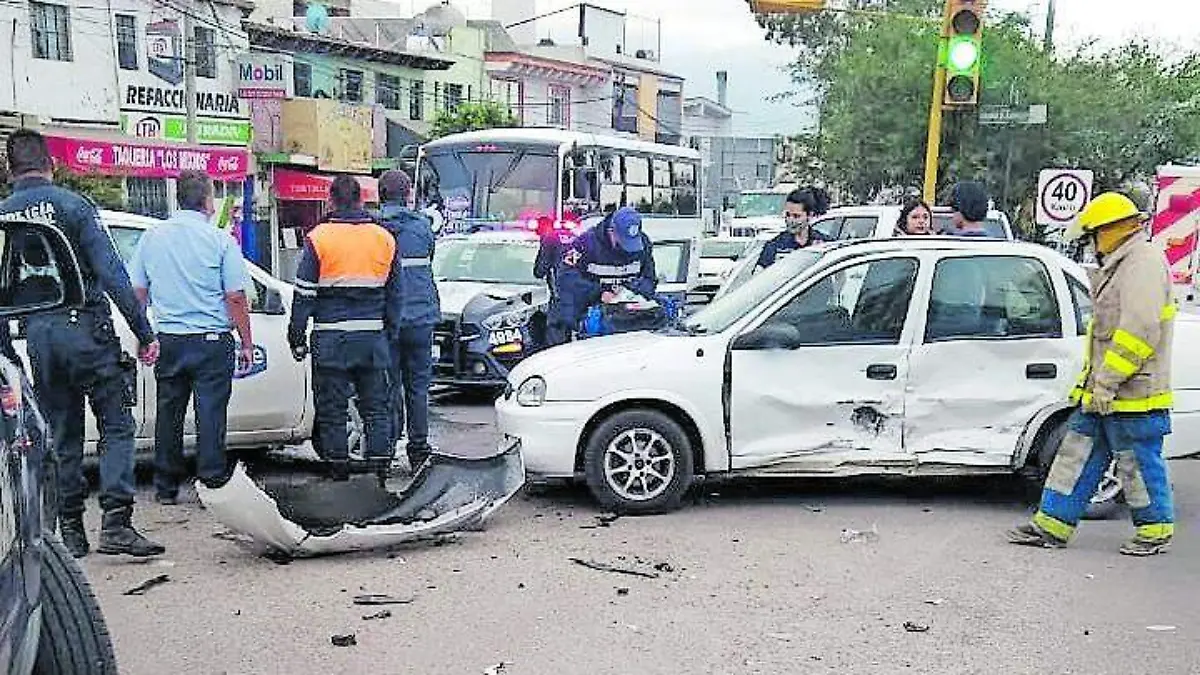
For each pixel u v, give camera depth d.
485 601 5.89
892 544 6.96
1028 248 7.80
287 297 8.76
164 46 29.59
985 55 29.45
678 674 4.99
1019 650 5.30
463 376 11.96
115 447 6.45
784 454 7.56
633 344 7.80
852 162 34.09
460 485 7.37
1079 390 6.82
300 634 5.43
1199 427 7.64
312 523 6.84
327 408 7.91
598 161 21.00
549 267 11.11
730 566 6.50
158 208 28.64
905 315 7.62
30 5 26.70
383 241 7.79
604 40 60.41
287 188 33.41
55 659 3.74
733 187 62.28
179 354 7.20
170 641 5.33
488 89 47.22
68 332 6.14
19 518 3.19
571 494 8.15
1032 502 8.01
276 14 40.38
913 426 7.60
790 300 7.64
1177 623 5.66
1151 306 6.40
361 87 39.00
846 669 5.06
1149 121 32.38
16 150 6.11
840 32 43.28
